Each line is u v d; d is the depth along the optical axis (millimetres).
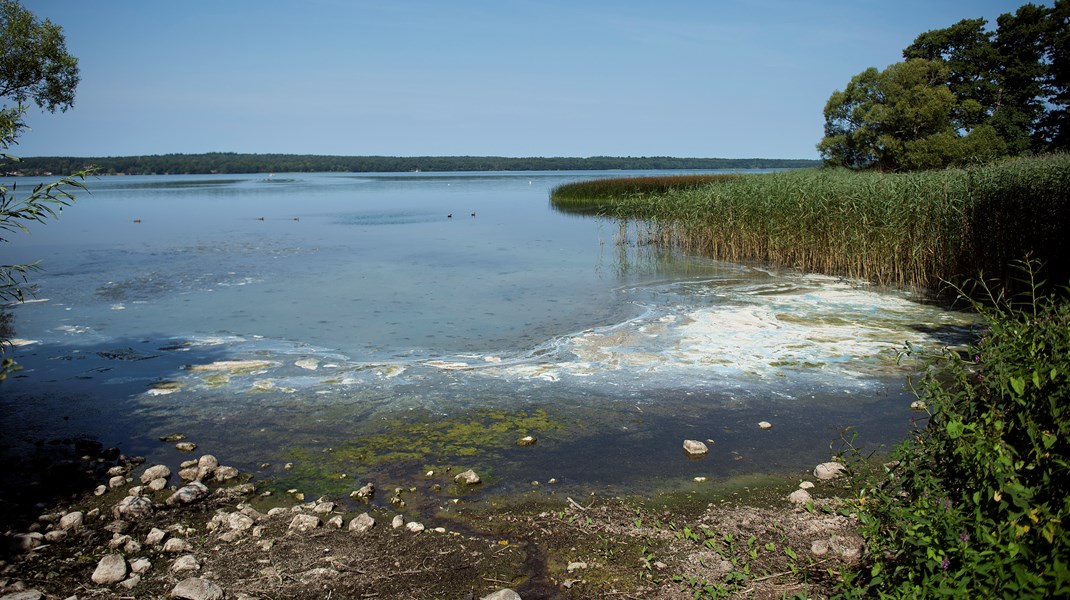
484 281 16266
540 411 7566
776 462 6180
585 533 4949
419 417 7422
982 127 41125
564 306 13227
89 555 4707
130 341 10797
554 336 10891
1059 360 3361
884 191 16359
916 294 13812
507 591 4078
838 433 6809
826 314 11992
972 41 46094
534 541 4859
